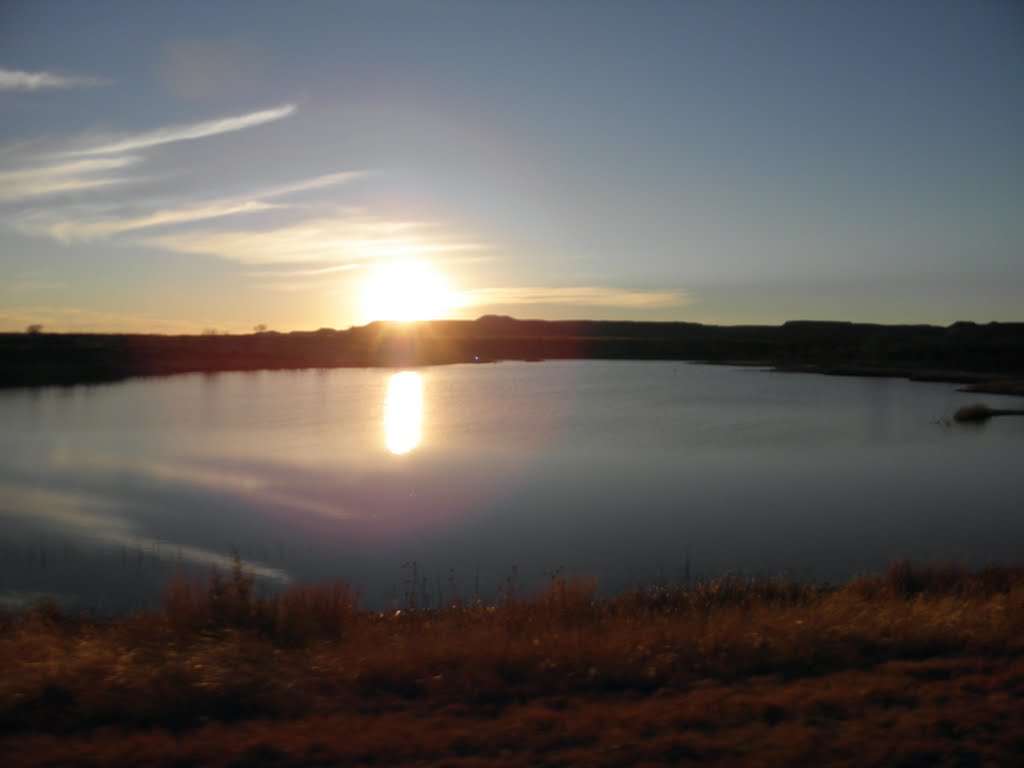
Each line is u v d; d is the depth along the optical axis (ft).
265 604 28.71
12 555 61.82
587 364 400.47
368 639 25.96
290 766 15.75
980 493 86.99
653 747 16.14
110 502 81.97
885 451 115.24
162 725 18.29
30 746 16.80
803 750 15.80
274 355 351.67
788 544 66.28
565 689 20.38
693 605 34.40
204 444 122.62
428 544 66.28
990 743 16.03
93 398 196.95
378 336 475.72
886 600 31.86
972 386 224.94
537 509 79.15
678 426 144.15
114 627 28.07
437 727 17.72
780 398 200.34
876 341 394.32
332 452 114.93
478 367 361.51
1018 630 24.43
